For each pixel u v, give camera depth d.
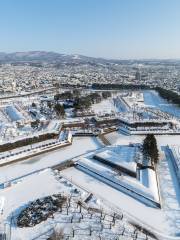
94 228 85.62
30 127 194.12
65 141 165.88
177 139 181.12
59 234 80.81
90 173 127.75
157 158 138.38
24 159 143.38
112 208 98.88
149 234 86.12
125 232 85.06
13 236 80.81
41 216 89.75
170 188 116.31
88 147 163.88
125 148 154.62
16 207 95.81
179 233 87.81
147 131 192.62
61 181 116.19
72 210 94.50
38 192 106.31
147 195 106.25
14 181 114.50
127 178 118.81
